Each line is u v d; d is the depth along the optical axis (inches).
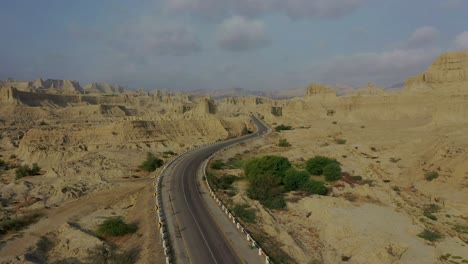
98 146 3828.7
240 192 2352.4
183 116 6028.5
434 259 1448.1
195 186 2282.2
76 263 1334.9
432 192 2321.6
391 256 1446.9
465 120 4079.7
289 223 1851.6
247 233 1435.8
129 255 1325.0
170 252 1291.8
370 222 1806.1
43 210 1991.9
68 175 2790.4
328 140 4665.4
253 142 4653.1
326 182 2687.0
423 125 4662.9
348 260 1456.7
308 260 1393.9
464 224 1844.2
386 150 3567.9
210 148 3998.5
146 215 1734.7
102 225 1638.8
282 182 2556.6
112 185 2527.1
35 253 1379.2
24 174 2901.1
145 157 3435.0
